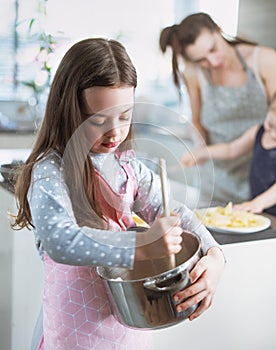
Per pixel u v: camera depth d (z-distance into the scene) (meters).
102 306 1.04
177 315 0.92
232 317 1.49
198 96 2.90
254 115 2.83
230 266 1.46
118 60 0.90
